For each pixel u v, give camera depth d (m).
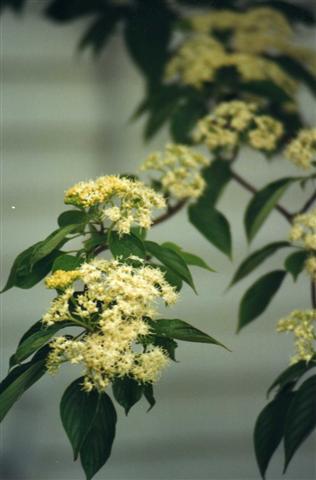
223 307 1.47
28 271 1.16
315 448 1.46
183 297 1.46
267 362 1.47
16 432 1.45
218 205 1.48
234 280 1.41
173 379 1.46
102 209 1.16
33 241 1.47
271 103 1.48
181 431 1.46
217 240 1.40
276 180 1.45
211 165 1.45
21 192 1.48
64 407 1.12
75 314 1.12
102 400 1.12
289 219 1.46
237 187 1.48
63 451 1.45
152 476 1.45
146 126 1.48
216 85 1.48
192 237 1.47
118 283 1.11
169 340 1.13
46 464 1.45
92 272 1.12
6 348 1.45
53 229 1.48
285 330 1.29
